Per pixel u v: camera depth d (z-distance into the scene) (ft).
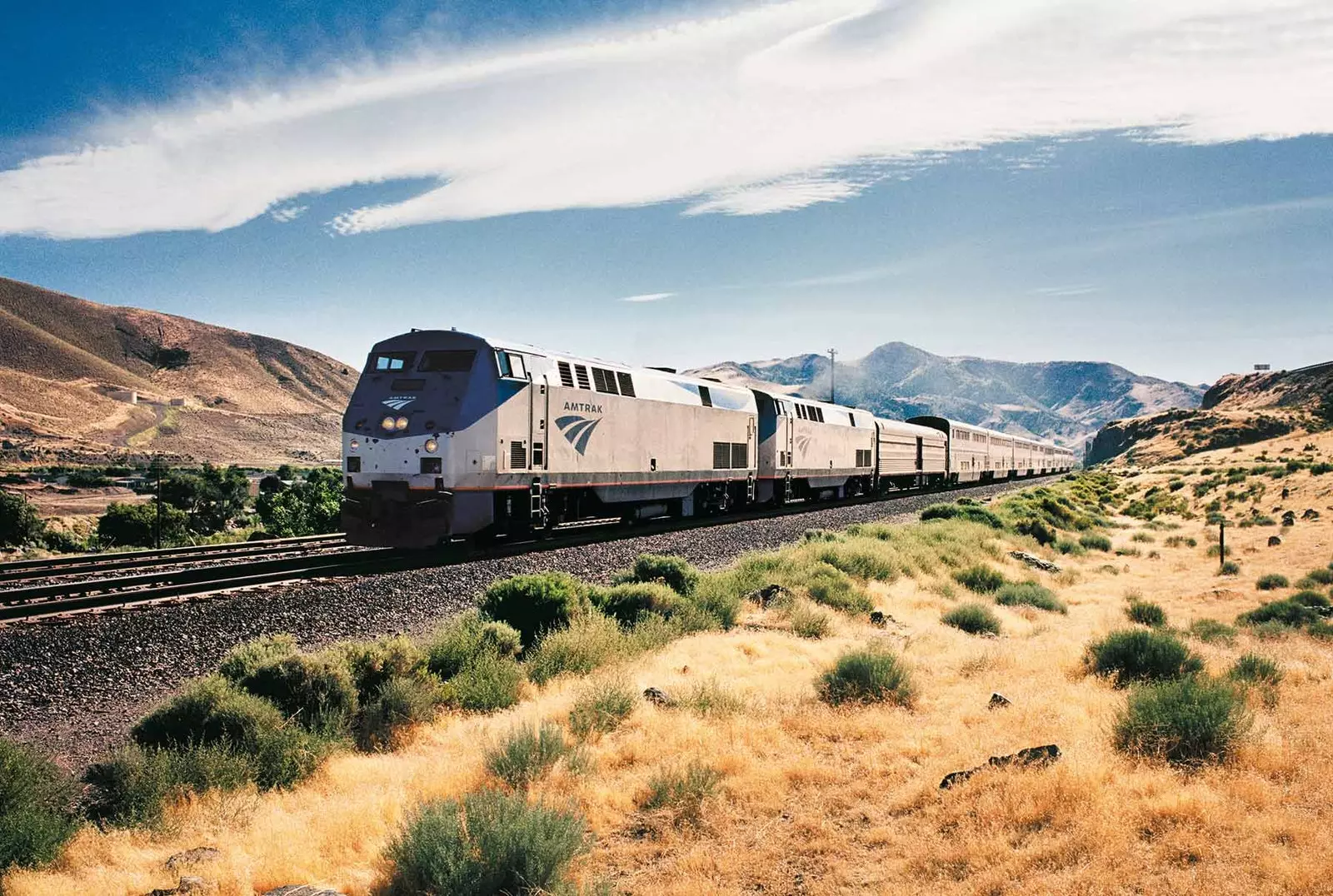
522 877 19.36
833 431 137.39
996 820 21.91
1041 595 71.36
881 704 33.65
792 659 42.14
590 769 26.76
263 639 34.71
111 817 22.86
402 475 59.47
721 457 101.55
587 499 79.20
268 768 26.32
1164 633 43.70
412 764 27.78
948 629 54.70
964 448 221.25
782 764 27.17
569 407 71.20
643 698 33.88
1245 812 22.17
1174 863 19.51
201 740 26.20
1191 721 27.07
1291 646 52.90
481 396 61.16
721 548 76.43
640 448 82.94
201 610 42.93
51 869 20.10
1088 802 22.52
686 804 24.21
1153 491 223.51
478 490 60.95
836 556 67.62
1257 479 190.60
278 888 18.83
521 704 34.22
